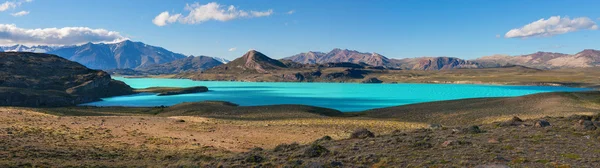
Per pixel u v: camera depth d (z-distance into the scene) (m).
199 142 52.16
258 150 37.72
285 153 31.80
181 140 53.47
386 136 40.06
